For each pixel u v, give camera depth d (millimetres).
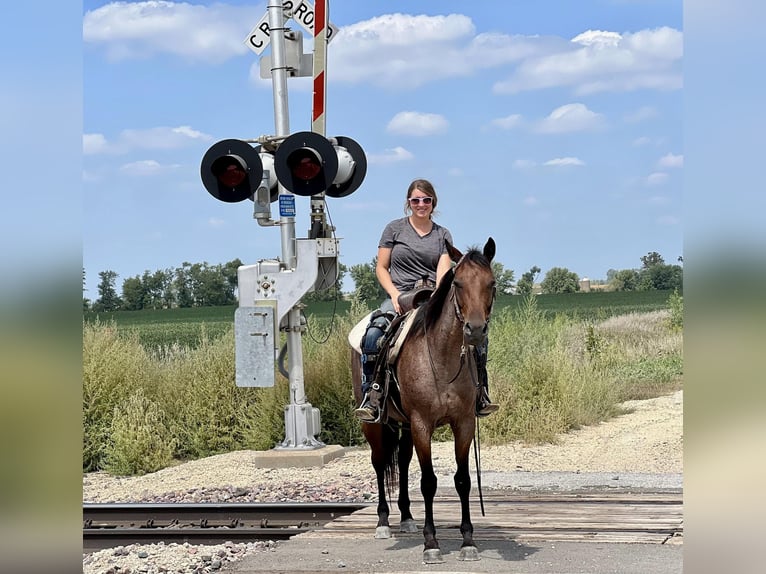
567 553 7277
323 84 12117
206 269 74250
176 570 7609
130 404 14680
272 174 12234
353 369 8367
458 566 6910
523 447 13156
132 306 72438
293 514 9586
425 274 7762
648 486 10375
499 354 15977
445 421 7055
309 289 11938
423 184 7719
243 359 11734
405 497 8281
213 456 13492
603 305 57281
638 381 18656
